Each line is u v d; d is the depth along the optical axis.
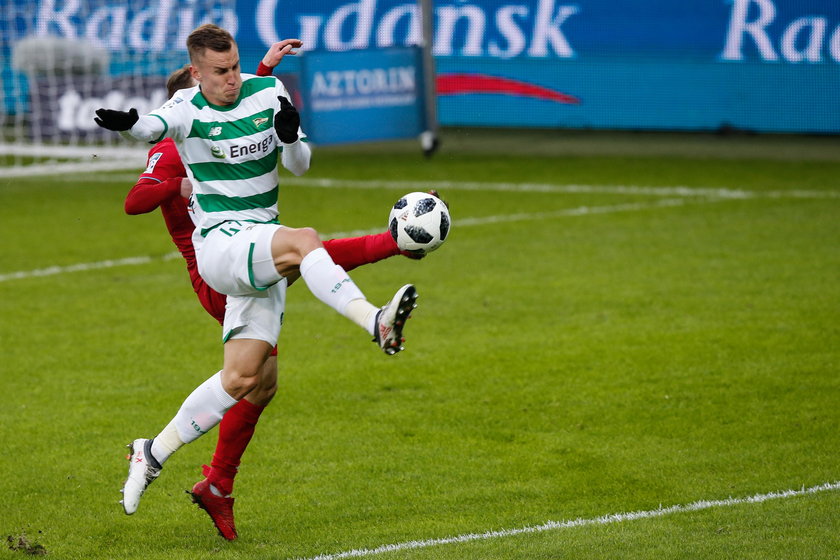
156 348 28.00
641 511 17.48
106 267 37.94
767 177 53.81
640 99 66.12
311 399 23.88
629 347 27.19
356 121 60.03
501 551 15.84
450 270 36.41
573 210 46.81
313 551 16.22
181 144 15.49
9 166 60.75
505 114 68.69
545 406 23.11
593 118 67.12
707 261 36.69
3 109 64.31
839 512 17.02
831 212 44.62
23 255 39.97
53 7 64.75
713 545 15.79
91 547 16.70
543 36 67.25
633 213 45.75
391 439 21.39
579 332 28.67
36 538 17.08
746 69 63.75
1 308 32.22
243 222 15.61
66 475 19.73
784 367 25.27
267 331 15.81
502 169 59.03
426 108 62.56
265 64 16.89
